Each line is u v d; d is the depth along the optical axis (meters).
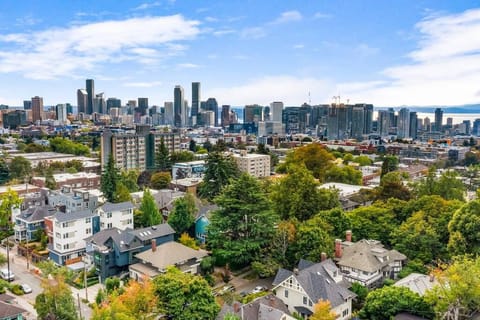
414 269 61.16
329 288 51.75
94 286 64.56
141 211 89.81
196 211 88.12
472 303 46.50
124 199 99.38
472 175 156.12
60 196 98.62
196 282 48.47
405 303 47.88
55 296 48.28
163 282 48.62
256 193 70.12
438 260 61.62
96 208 88.94
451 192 91.31
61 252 73.81
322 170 136.00
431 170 105.31
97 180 138.25
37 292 62.50
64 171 154.62
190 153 192.00
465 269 46.12
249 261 68.44
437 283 52.38
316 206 80.62
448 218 68.31
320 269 55.31
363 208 79.56
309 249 63.31
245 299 55.62
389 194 91.12
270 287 61.75
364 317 50.53
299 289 51.78
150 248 70.75
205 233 78.50
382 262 60.97
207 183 110.19
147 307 45.41
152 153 179.50
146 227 80.12
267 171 172.62
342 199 99.81
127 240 68.25
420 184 101.12
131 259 67.81
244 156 169.38
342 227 72.62
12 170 145.62
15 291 61.81
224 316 44.31
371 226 73.62
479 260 49.50
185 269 63.69
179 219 80.50
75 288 63.62
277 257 64.50
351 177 132.88
